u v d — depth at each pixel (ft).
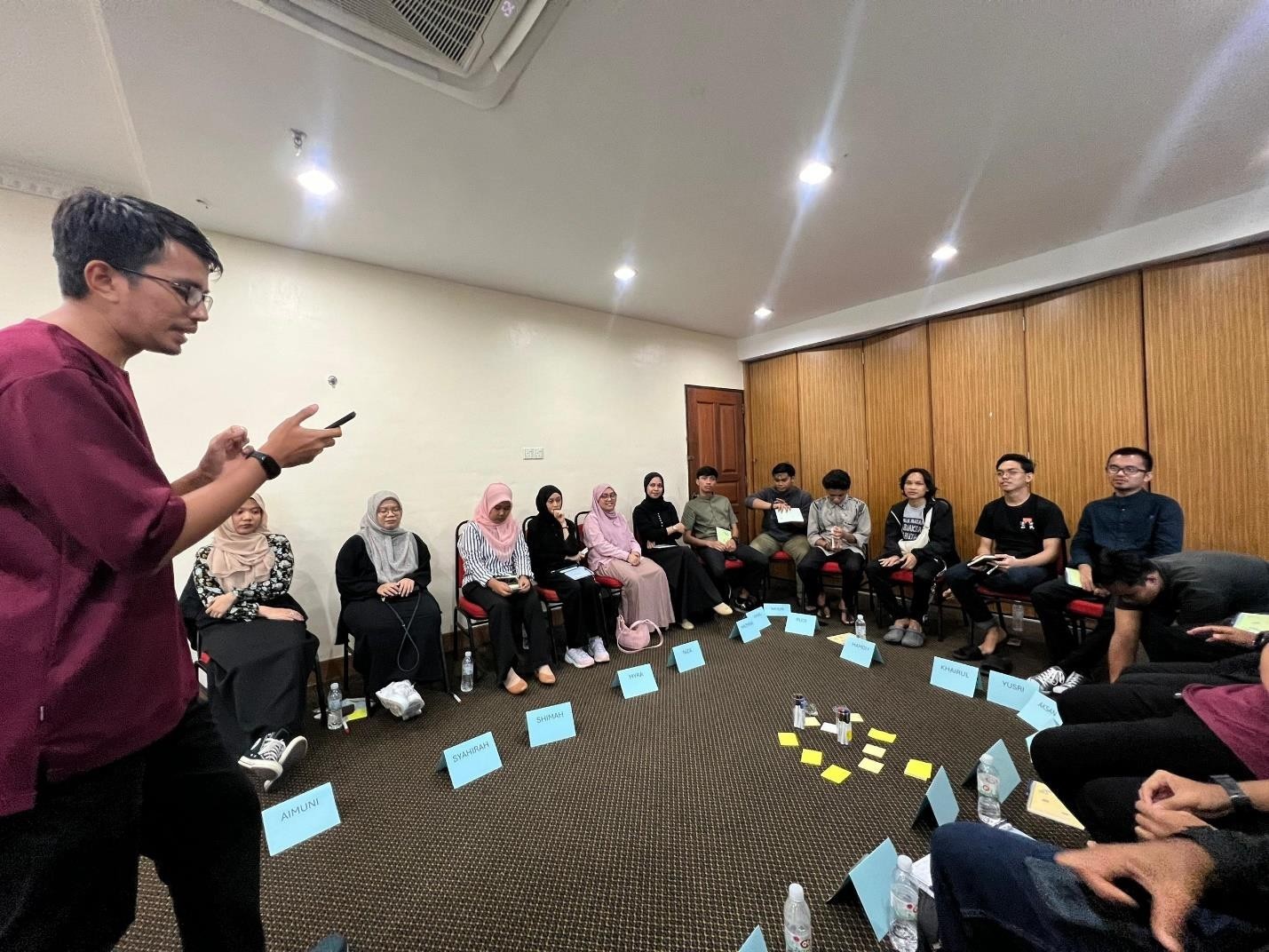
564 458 12.59
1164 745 3.73
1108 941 1.91
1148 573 6.08
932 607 12.37
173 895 2.77
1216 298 8.78
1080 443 10.36
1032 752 4.40
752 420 16.71
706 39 4.77
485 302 11.30
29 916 2.01
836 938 3.77
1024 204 8.32
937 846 2.64
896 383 13.23
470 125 5.82
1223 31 4.86
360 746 6.78
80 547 2.10
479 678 9.04
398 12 4.23
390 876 4.53
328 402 9.28
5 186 6.60
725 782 5.76
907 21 4.67
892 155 6.82
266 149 6.12
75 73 4.95
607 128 5.99
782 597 13.98
